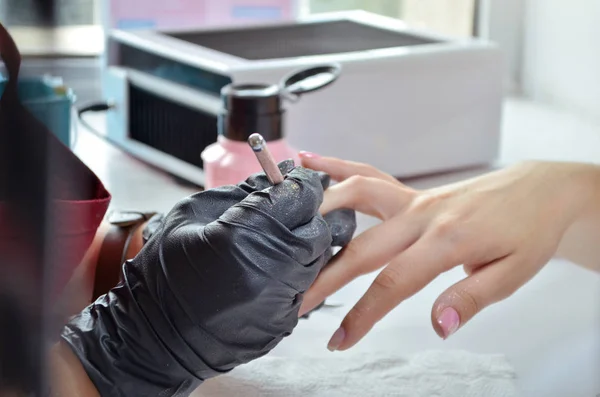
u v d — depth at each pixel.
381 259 0.64
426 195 0.67
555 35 1.41
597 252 0.74
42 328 0.43
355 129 0.98
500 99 1.07
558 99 1.42
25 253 0.42
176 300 0.53
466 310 0.60
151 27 1.15
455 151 1.06
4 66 0.42
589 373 0.67
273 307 0.53
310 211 0.55
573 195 0.69
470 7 1.52
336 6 1.53
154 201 0.92
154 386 0.54
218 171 0.79
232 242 0.52
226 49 1.07
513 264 0.63
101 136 1.06
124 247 0.64
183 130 0.96
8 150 0.42
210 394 0.64
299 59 0.97
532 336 0.72
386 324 0.73
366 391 0.65
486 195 0.67
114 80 1.03
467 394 0.65
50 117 0.43
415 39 1.13
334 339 0.60
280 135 0.79
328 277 0.63
